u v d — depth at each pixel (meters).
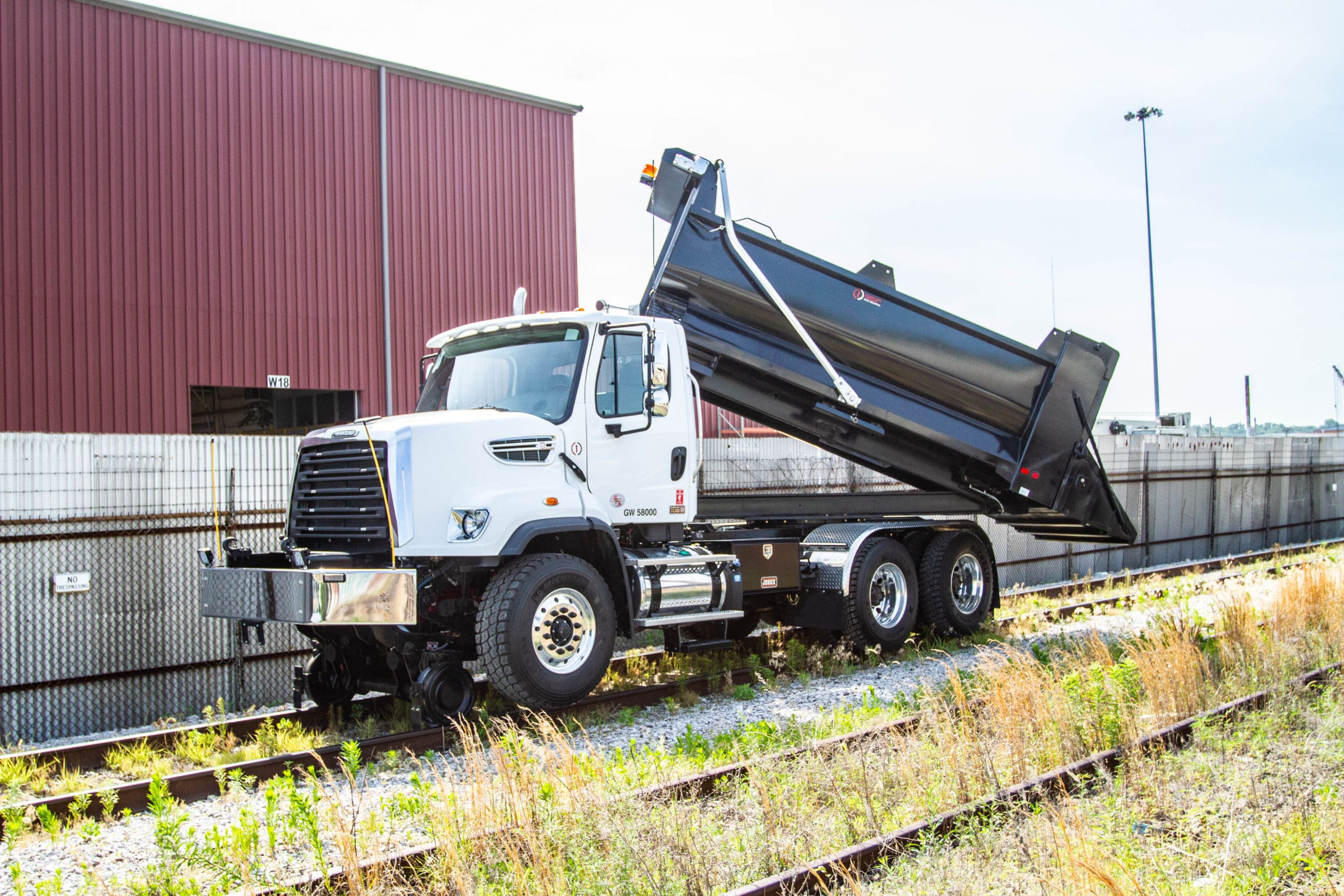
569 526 7.67
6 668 8.12
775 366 9.80
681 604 8.55
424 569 7.38
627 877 4.25
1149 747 5.95
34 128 17.80
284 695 9.57
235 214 19.83
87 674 8.51
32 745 7.96
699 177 9.47
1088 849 4.19
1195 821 4.73
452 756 6.94
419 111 22.33
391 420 7.53
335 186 21.11
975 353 10.36
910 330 10.12
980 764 5.52
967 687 7.44
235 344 19.70
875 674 9.64
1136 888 3.82
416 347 21.98
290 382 20.31
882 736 6.23
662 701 8.52
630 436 8.39
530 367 8.35
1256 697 7.00
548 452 7.84
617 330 8.36
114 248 18.47
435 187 22.45
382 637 7.57
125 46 18.78
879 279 10.23
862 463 11.40
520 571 7.41
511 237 23.55
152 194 18.92
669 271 9.42
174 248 19.11
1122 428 25.08
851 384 10.18
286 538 8.06
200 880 4.62
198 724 8.34
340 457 7.62
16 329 17.44
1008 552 16.23
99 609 8.61
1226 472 22.25
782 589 9.89
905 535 11.10
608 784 5.18
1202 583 15.64
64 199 18.02
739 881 4.40
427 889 4.40
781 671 9.81
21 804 5.92
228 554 7.80
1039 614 12.39
